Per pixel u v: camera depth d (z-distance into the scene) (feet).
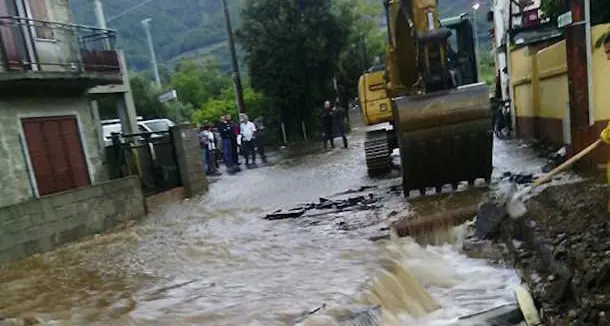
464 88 27.86
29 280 24.94
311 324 15.31
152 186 46.32
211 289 20.20
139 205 39.88
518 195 22.72
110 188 36.91
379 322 15.71
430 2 30.09
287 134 98.02
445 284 18.63
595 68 26.73
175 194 45.32
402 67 34.04
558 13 37.27
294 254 23.22
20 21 38.73
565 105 34.04
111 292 21.54
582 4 26.71
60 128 41.88
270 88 94.27
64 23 43.57
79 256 28.68
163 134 47.91
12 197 36.63
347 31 96.22
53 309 20.24
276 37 91.56
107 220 36.24
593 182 24.14
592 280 14.10
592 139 27.12
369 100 43.06
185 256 25.67
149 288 21.44
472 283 18.34
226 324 16.55
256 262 22.90
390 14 33.86
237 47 106.73
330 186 39.42
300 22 92.22
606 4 32.37
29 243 29.96
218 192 46.88
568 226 18.81
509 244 20.40
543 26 41.39
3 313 20.40
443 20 39.83
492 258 20.08
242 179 53.67
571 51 27.22
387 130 41.91
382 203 29.84
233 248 25.84
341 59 102.01
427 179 29.09
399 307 17.03
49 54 41.68
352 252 22.02
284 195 38.86
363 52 63.93
